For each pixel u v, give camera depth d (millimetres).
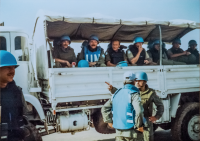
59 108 3943
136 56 5133
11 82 3566
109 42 5543
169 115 4824
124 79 3275
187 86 5012
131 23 4418
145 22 4547
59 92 3791
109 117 3344
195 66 5137
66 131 4066
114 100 3221
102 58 4918
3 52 3592
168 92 4773
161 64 4871
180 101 5164
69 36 5125
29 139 3785
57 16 3908
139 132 3070
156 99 3641
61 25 4539
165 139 4973
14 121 3514
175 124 4902
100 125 4500
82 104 4172
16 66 3809
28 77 4188
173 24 4809
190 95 5309
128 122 3061
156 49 5488
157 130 5629
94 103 4262
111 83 4195
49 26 4469
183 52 5660
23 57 4164
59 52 4617
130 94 3086
